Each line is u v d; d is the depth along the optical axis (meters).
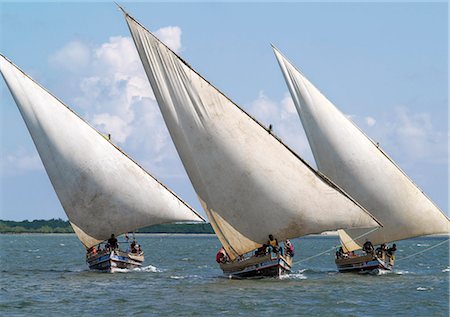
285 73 59.03
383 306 44.50
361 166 59.34
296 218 52.97
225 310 42.78
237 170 53.19
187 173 54.88
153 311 42.50
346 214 52.41
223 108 52.88
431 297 48.12
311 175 52.44
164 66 53.84
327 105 59.09
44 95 61.75
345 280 56.66
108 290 51.50
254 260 54.84
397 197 59.72
